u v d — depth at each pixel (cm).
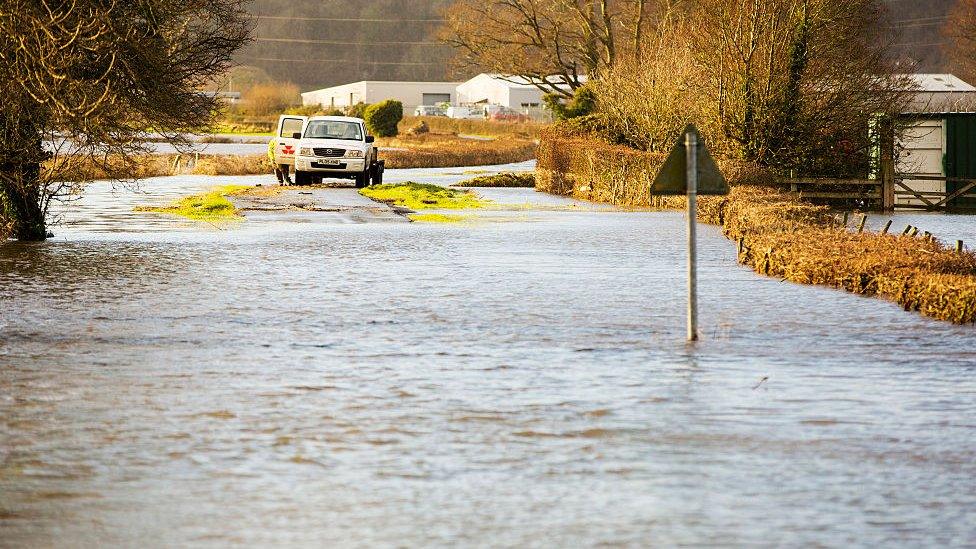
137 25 5262
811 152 9344
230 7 5597
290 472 1780
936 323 3291
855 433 2031
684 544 1456
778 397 2325
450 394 2344
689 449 1919
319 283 4109
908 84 9569
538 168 12312
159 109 5388
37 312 3412
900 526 1528
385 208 7988
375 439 1984
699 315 3422
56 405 2236
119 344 2906
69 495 1664
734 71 9412
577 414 2172
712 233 6384
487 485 1711
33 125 5316
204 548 1445
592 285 4100
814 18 9194
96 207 8019
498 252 5250
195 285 4038
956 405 2258
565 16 15712
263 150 18775
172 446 1936
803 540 1472
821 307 3591
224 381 2466
